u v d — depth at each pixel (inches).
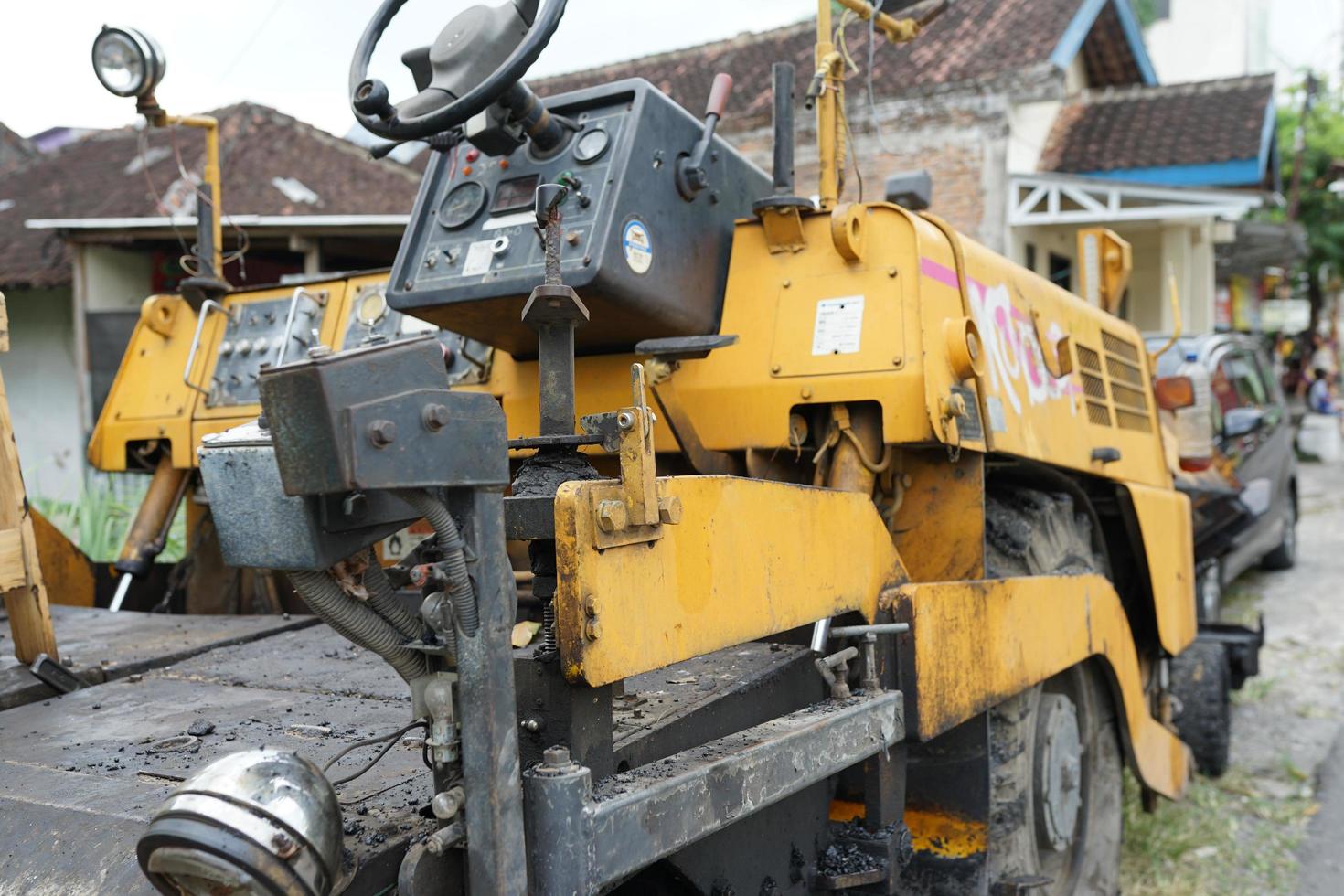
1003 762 112.0
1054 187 398.0
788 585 79.0
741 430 107.0
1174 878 158.7
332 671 98.8
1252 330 756.6
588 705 62.0
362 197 385.7
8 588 94.3
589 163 104.2
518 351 118.0
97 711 86.4
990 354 119.0
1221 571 297.1
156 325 153.6
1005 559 121.8
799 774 73.2
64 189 427.2
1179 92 488.7
